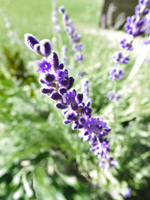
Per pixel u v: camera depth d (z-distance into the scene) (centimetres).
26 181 12
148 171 13
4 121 14
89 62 15
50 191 11
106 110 12
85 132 6
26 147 13
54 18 14
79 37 12
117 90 14
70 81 5
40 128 14
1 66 18
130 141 13
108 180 12
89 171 12
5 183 13
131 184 13
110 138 13
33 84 16
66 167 14
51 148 15
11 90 16
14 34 16
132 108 12
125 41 8
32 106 15
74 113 5
